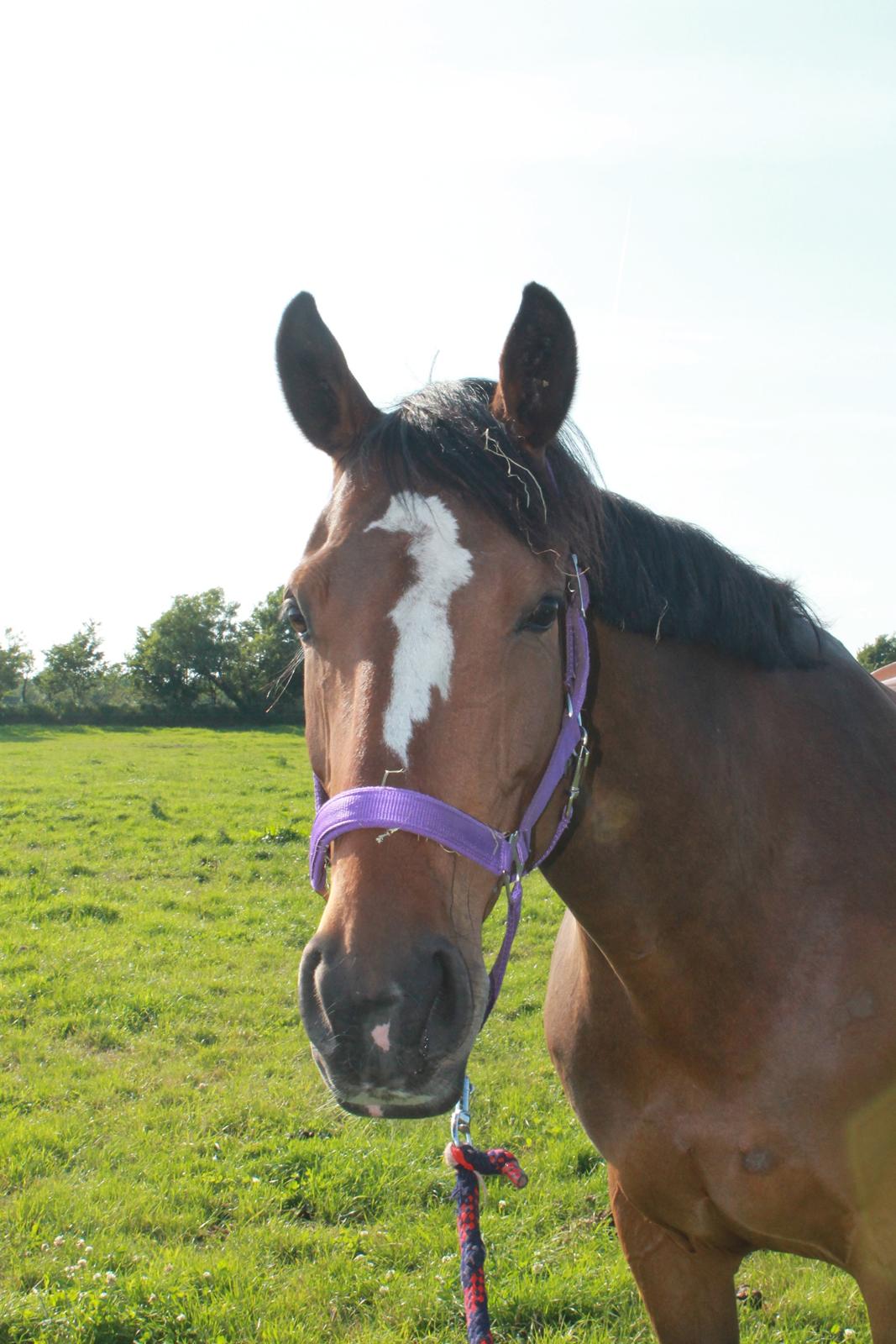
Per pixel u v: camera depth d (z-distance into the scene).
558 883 2.09
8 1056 5.22
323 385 1.98
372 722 1.61
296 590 1.77
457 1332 3.10
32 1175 3.99
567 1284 3.26
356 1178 3.96
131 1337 3.05
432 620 1.64
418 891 1.54
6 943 7.00
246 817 12.80
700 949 2.01
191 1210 3.75
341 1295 3.27
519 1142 4.29
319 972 1.51
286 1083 4.88
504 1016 5.84
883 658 19.16
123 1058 5.25
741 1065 1.98
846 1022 1.95
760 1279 3.35
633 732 2.00
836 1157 1.94
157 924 7.67
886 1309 1.97
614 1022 2.14
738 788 2.06
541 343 1.82
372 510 1.74
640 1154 2.12
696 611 2.07
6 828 11.83
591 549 1.86
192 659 43.78
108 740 31.34
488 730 1.64
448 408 1.85
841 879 2.05
